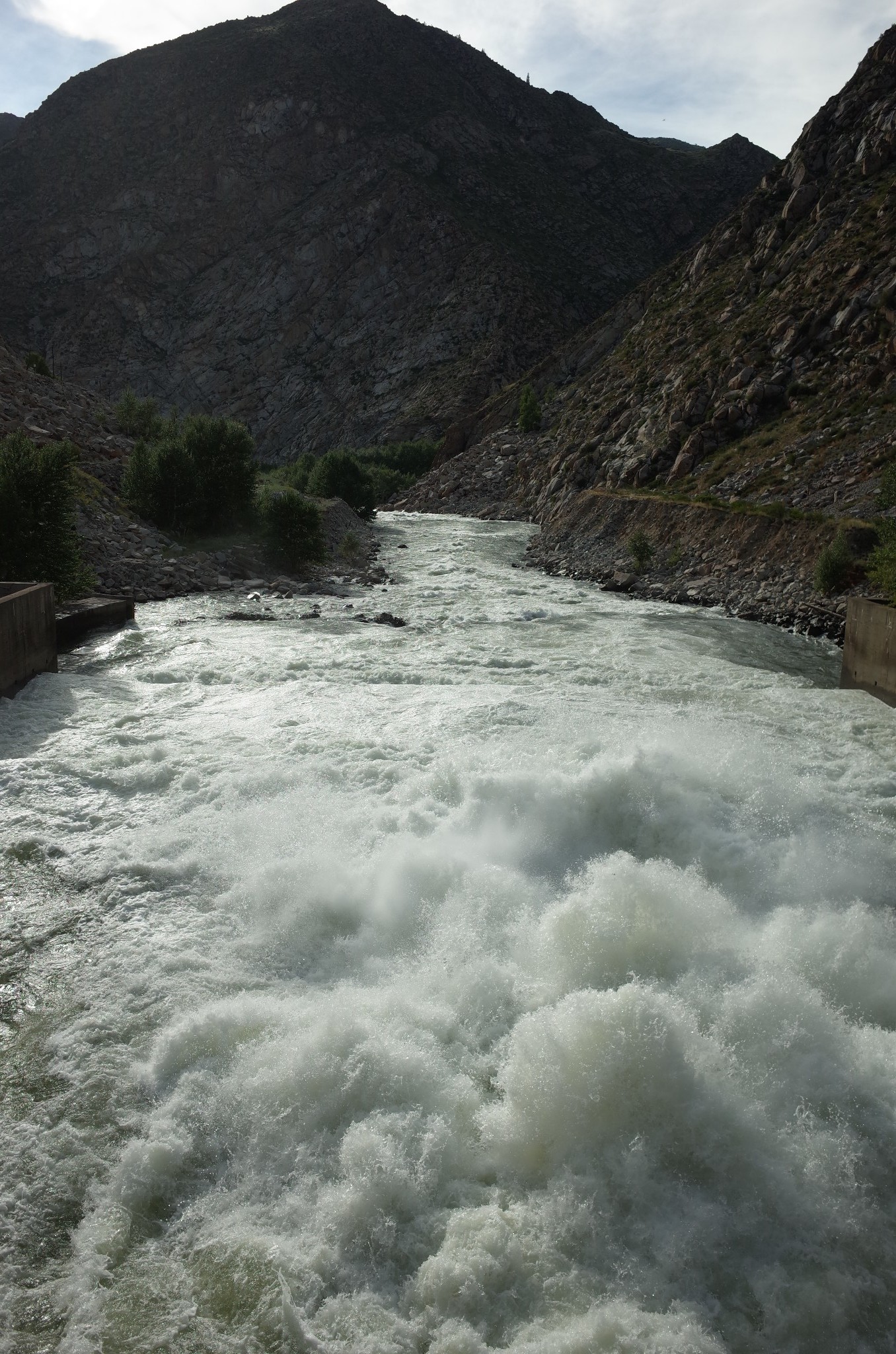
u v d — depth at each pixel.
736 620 24.23
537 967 5.93
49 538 20.45
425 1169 4.37
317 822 8.17
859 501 28.58
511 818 8.12
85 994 5.82
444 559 37.22
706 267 61.62
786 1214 4.09
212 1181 4.41
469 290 137.12
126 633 19.73
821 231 47.81
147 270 157.75
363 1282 3.88
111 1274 3.92
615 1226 4.07
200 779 9.48
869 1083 4.80
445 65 190.25
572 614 24.47
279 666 16.44
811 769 9.94
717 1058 4.88
